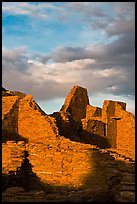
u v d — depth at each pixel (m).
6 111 35.34
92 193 23.27
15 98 36.09
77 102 50.88
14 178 27.39
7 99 36.19
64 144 32.41
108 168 28.45
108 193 22.77
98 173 28.69
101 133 46.16
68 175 29.39
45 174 29.78
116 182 25.97
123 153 39.88
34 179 29.77
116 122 46.78
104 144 45.94
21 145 30.89
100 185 27.73
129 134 45.62
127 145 45.53
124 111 46.59
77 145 32.06
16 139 35.22
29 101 35.94
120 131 46.47
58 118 40.34
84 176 28.92
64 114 41.22
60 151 30.28
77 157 29.66
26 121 35.50
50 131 34.50
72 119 43.22
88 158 29.42
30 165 30.20
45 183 29.50
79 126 45.09
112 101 47.59
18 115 35.81
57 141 33.22
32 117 35.31
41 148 30.72
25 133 35.38
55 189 29.06
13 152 29.80
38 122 35.03
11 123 35.28
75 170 29.33
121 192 21.12
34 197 22.91
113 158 29.62
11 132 35.12
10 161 28.89
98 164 29.03
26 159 30.33
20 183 28.23
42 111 37.28
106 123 46.97
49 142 33.53
